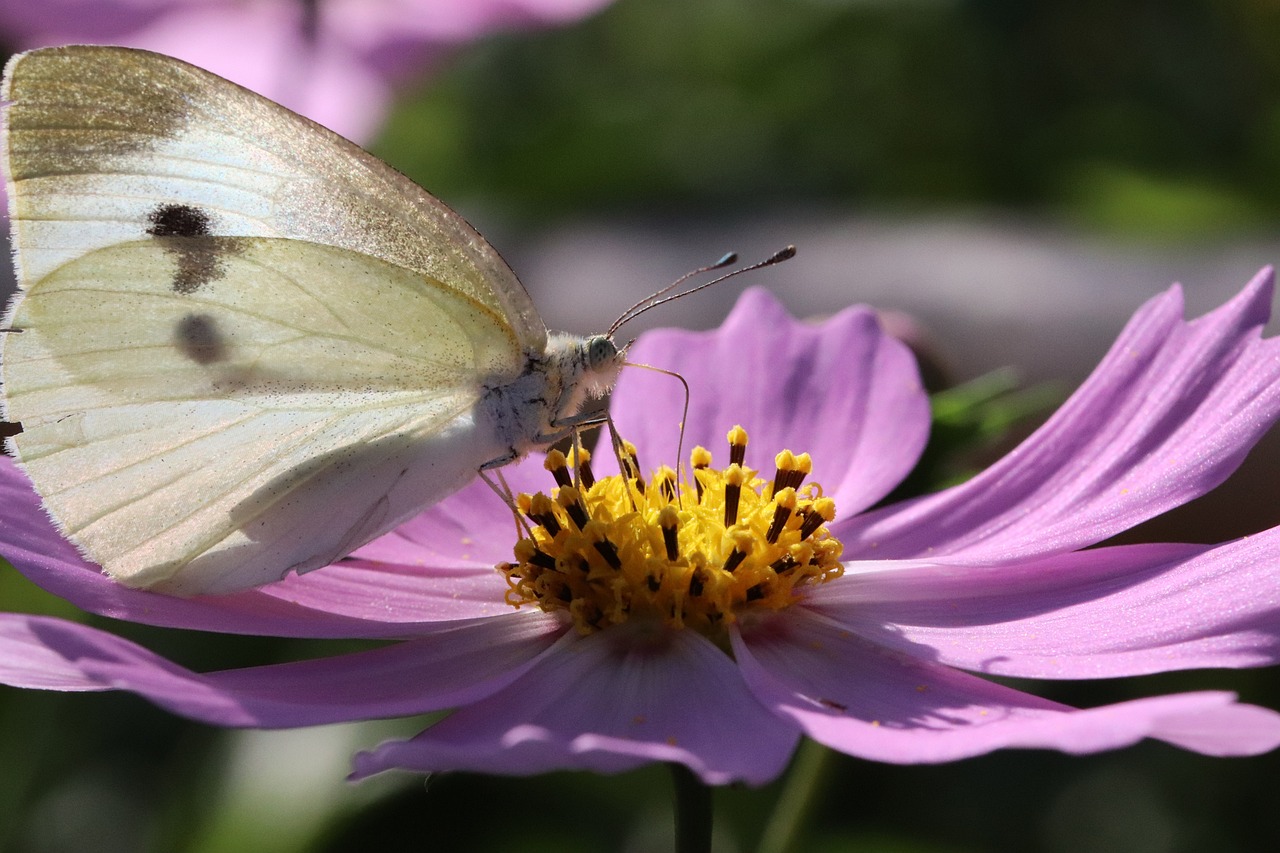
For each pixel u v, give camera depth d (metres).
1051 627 0.19
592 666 0.19
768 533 0.20
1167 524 0.23
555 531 0.20
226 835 0.23
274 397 0.19
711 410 0.22
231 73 0.25
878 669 0.19
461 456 0.20
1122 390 0.20
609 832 0.24
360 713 0.18
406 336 0.20
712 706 0.19
